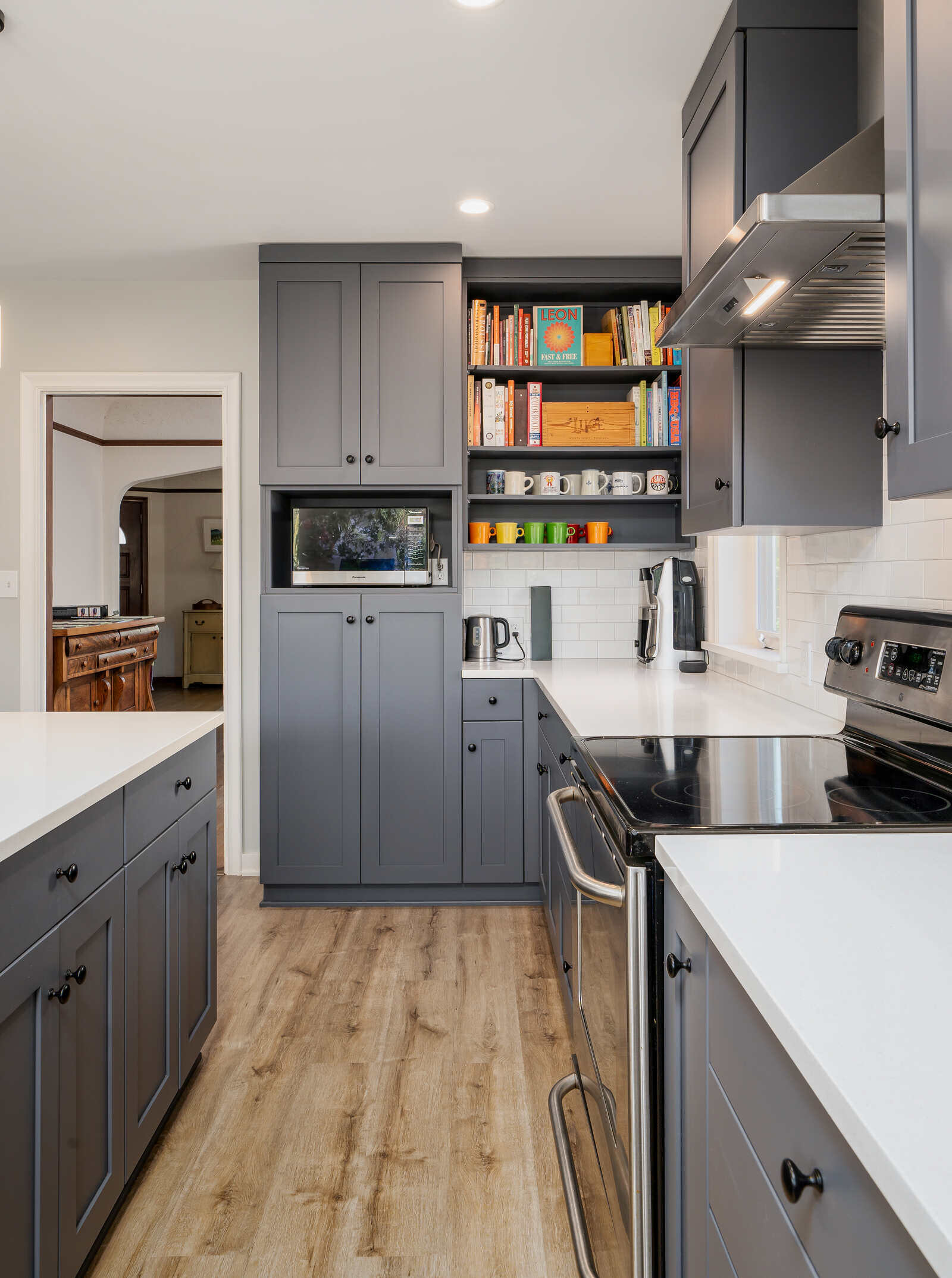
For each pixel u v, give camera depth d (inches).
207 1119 77.4
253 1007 98.2
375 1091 81.6
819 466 75.2
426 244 125.8
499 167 100.6
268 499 129.0
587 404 135.2
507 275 130.9
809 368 75.2
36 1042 48.8
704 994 37.8
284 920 125.9
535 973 106.7
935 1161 19.0
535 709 129.3
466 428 132.6
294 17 73.0
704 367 85.4
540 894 131.0
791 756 66.6
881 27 64.8
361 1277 59.7
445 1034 91.8
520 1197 67.6
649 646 134.6
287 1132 75.4
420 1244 62.7
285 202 110.4
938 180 39.3
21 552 139.1
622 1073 47.8
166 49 77.4
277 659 129.2
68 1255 52.7
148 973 67.6
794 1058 25.0
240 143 94.7
